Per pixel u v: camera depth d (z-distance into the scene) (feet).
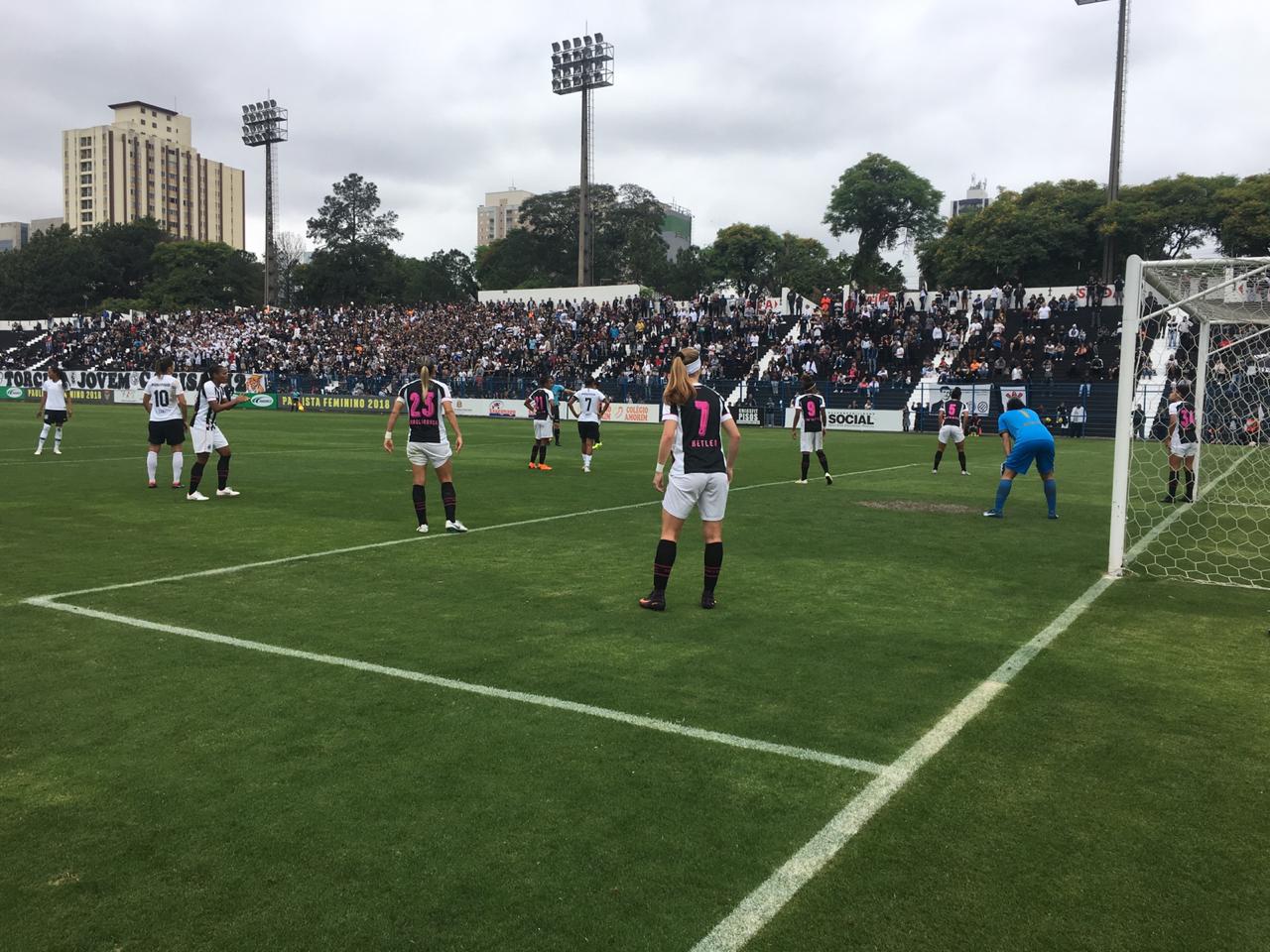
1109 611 21.17
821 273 237.45
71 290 310.24
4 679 15.69
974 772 12.16
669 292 262.26
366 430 97.09
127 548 28.37
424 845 10.13
